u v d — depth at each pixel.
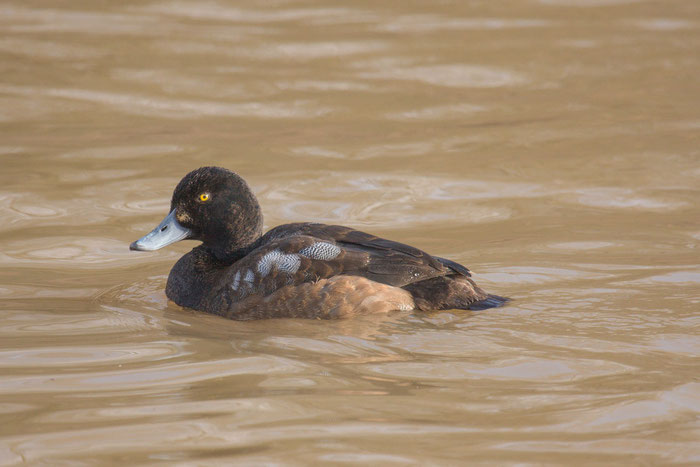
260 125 17.36
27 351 8.27
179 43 22.75
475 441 6.50
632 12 25.72
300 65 21.12
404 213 13.05
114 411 6.97
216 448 6.39
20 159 15.25
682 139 16.22
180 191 9.95
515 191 13.95
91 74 20.39
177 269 10.00
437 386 7.41
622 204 13.32
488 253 11.29
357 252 9.24
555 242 11.69
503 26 24.42
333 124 17.41
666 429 6.64
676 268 10.45
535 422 6.78
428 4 26.86
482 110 18.23
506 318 8.88
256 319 9.17
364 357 8.04
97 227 12.52
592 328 8.59
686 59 21.31
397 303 9.05
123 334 8.76
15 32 23.56
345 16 25.55
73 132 16.78
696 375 7.54
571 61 21.36
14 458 6.25
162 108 18.31
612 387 7.34
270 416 6.88
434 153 15.77
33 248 11.72
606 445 6.43
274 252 9.30
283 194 13.77
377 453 6.33
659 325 8.63
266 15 25.69
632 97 18.88
